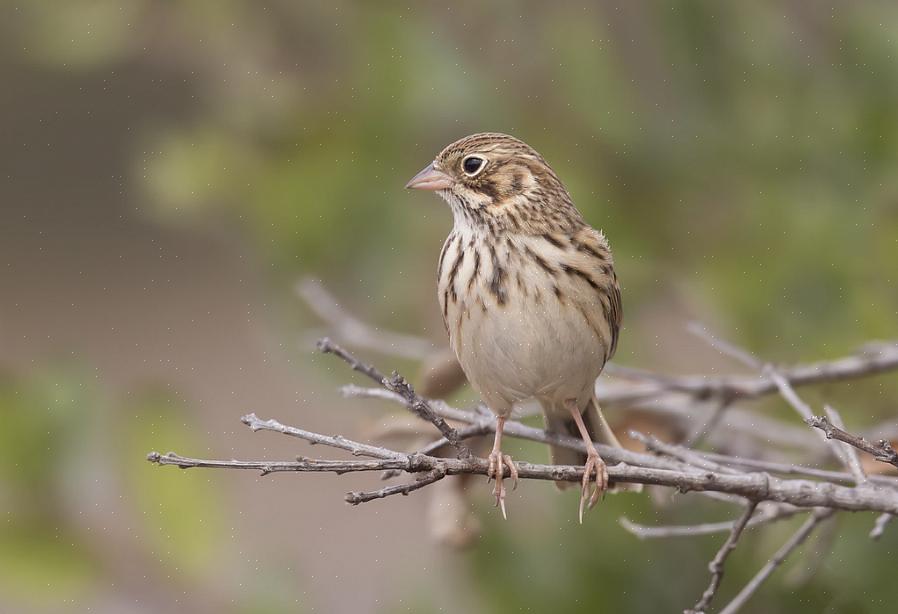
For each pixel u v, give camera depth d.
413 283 11.41
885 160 11.27
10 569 9.15
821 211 11.12
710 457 8.33
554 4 11.42
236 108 11.44
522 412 10.51
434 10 11.52
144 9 11.61
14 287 23.64
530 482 10.68
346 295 11.50
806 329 11.10
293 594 10.02
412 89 11.19
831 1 11.67
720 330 11.20
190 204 11.38
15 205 23.45
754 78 11.44
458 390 10.32
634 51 11.48
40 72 21.25
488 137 9.20
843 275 11.05
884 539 10.48
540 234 8.86
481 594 10.62
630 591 10.58
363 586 12.58
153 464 9.52
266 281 11.60
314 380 11.59
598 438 9.16
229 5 11.43
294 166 11.34
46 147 22.50
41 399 9.41
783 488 7.46
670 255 11.28
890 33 11.49
